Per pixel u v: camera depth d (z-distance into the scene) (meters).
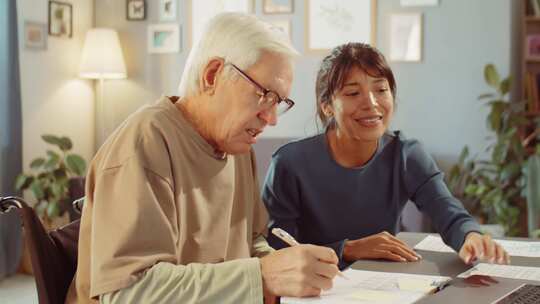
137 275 1.25
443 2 5.11
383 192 2.08
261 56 1.38
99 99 5.85
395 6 5.21
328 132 2.09
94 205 1.31
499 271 1.70
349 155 2.05
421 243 2.05
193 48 1.46
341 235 2.09
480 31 5.05
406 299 1.44
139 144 1.35
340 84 1.96
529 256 1.87
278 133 5.46
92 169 1.40
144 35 5.77
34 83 5.20
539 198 4.46
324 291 1.50
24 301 4.15
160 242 1.30
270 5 5.45
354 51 1.98
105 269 1.25
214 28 1.42
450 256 1.88
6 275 4.71
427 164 2.09
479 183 4.95
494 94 4.95
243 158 1.67
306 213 2.11
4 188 4.74
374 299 1.44
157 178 1.34
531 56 5.16
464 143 5.12
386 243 1.88
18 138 4.85
